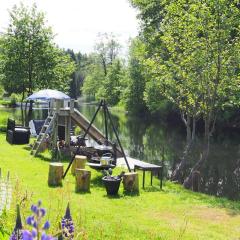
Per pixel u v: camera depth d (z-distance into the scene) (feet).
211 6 68.44
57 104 77.10
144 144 120.26
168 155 102.53
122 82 253.85
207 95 71.67
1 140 95.20
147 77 148.66
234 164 93.40
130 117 217.77
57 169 54.13
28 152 79.41
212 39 68.28
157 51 107.76
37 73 130.11
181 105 82.48
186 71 73.26
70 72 139.23
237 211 49.29
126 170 69.21
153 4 123.85
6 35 128.36
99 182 59.57
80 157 62.18
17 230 13.47
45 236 7.89
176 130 156.35
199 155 103.24
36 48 128.98
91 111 259.60
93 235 33.32
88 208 42.83
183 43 73.36
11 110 228.22
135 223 40.34
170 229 39.32
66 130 79.77
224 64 68.69
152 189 59.47
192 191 62.49
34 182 54.65
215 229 41.42
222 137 135.33
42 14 129.18
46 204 39.99
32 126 106.22
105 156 63.05
